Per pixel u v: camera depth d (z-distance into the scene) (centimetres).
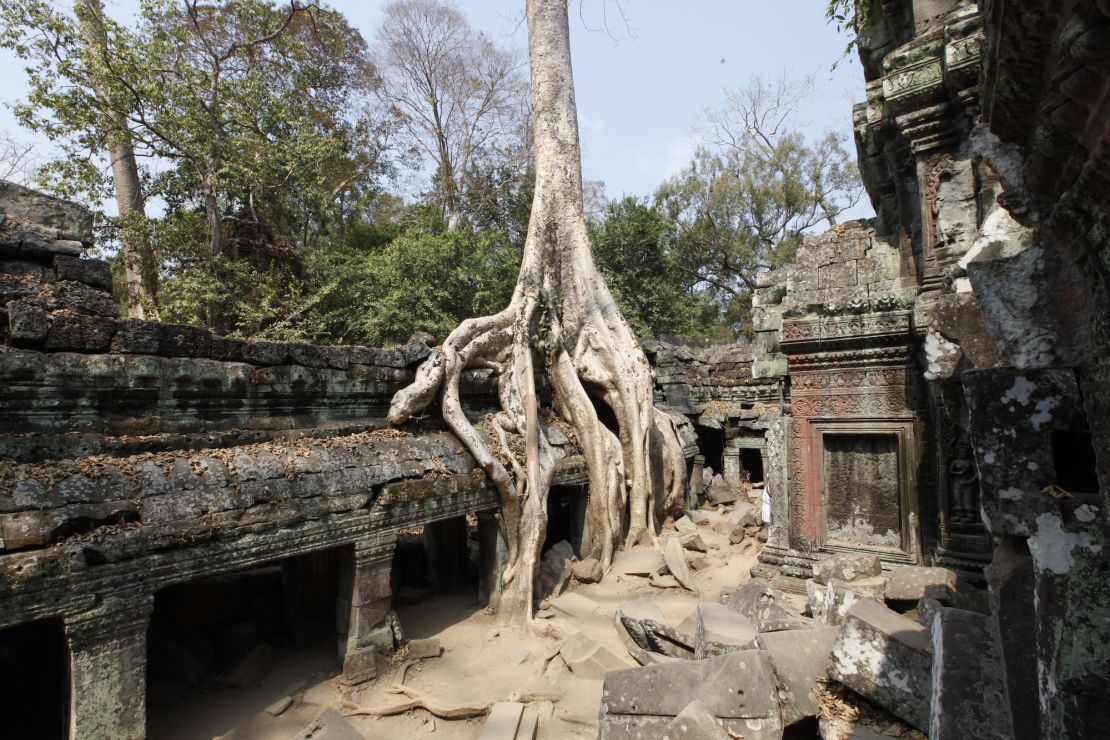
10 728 562
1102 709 232
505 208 2744
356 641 655
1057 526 256
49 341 528
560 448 1054
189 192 1639
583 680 663
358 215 2450
